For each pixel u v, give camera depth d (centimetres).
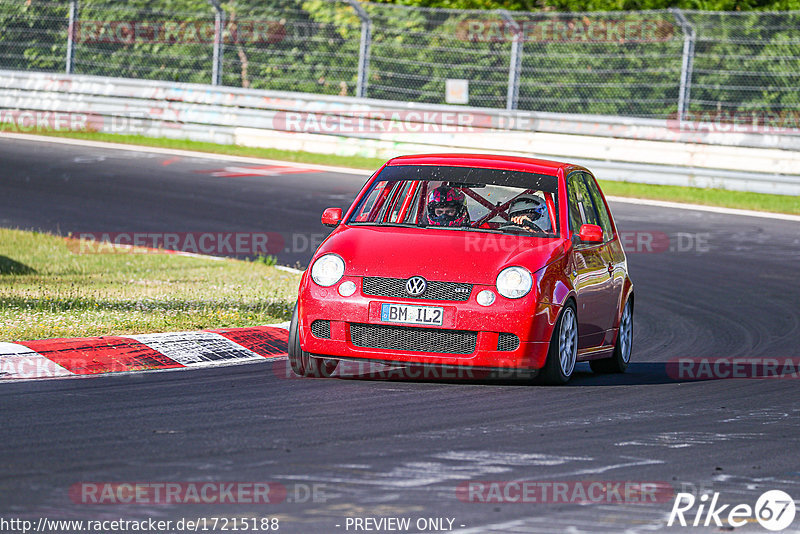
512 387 3103
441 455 2308
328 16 9812
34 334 3409
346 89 9956
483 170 3450
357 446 2356
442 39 9631
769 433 2664
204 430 2455
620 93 9275
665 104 9200
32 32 10600
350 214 3381
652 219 7069
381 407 2758
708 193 8081
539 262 3109
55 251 5375
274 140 9350
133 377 3053
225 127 9506
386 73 9600
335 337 3033
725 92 9069
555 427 2619
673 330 4378
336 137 9194
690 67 8625
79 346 3272
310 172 8281
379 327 3022
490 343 2994
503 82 9231
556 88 9400
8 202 6719
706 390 3234
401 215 3447
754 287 5294
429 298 3006
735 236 6612
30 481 2031
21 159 8219
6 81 9906
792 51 8881
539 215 3334
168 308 4012
